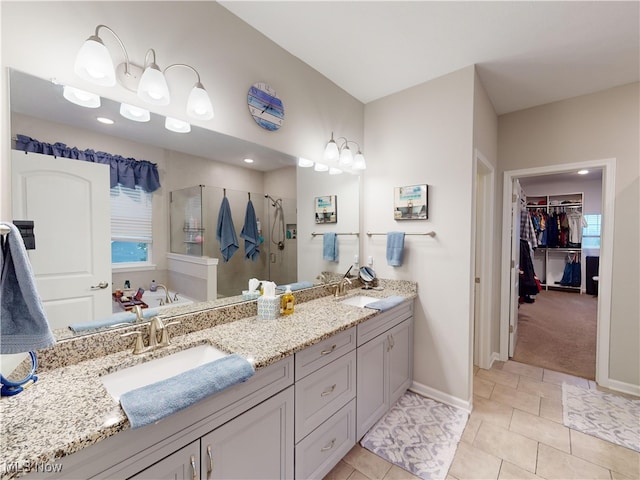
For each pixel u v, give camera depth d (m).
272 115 1.84
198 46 1.46
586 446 1.73
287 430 1.28
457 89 2.12
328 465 1.51
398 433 1.86
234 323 1.59
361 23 1.67
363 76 2.22
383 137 2.54
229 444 1.05
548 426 1.92
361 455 1.68
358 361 1.72
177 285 1.46
